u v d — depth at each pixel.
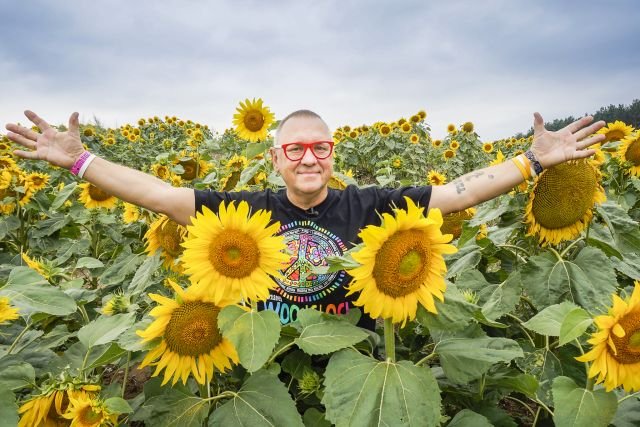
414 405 0.73
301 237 1.22
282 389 0.83
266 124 2.40
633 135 1.78
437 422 0.73
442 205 1.23
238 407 0.82
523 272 1.14
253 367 0.73
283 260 0.83
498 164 1.24
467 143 6.60
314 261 1.20
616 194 1.86
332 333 0.85
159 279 1.57
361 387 0.75
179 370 0.84
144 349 0.82
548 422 1.09
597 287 1.07
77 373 0.93
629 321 0.75
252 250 0.81
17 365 0.91
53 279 1.26
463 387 1.08
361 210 1.26
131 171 1.23
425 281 0.80
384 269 0.77
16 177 2.08
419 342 1.35
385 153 5.53
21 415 0.85
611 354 0.77
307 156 1.19
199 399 0.87
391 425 0.72
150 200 1.23
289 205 1.27
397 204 1.26
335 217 1.25
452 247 0.79
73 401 0.81
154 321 0.82
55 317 1.33
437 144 6.23
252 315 0.79
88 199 2.11
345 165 5.56
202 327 0.82
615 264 1.28
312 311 0.91
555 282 1.09
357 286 0.78
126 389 1.42
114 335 0.92
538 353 1.09
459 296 0.86
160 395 0.90
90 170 1.18
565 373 1.05
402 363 0.80
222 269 0.81
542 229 1.18
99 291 1.83
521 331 1.30
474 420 0.86
